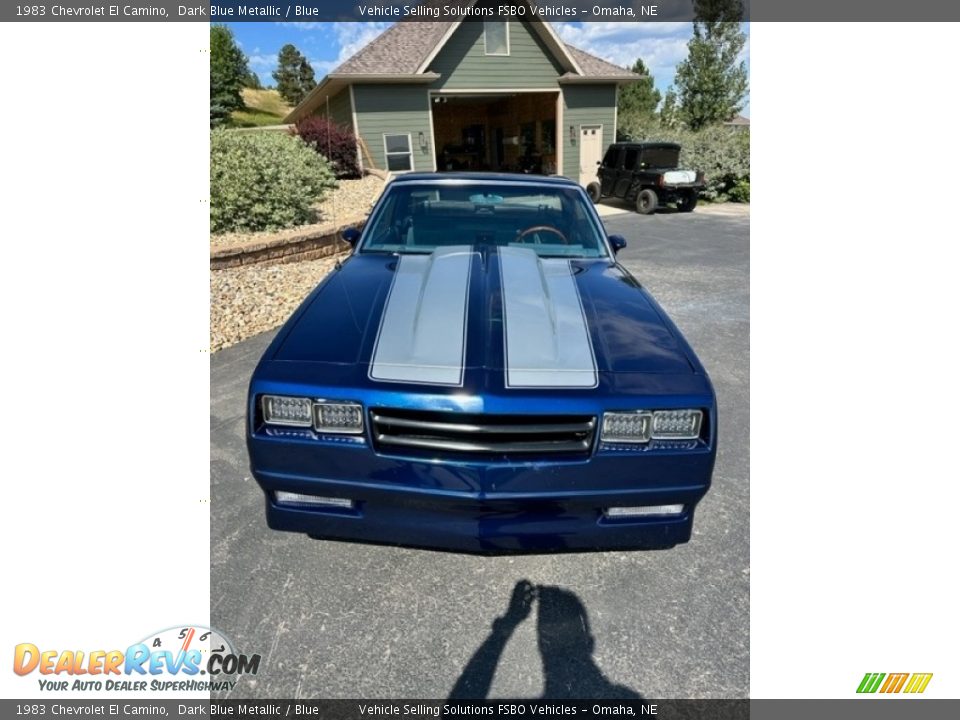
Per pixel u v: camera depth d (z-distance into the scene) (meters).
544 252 2.99
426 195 3.23
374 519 1.84
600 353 1.91
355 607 1.91
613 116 16.17
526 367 1.80
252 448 1.81
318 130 12.10
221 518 2.32
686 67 21.86
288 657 1.74
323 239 6.57
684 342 2.05
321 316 2.11
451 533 1.81
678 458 1.77
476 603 1.93
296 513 1.88
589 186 14.85
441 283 2.32
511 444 1.72
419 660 1.73
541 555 2.15
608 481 1.76
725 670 1.72
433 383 1.74
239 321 4.56
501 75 14.60
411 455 1.74
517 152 19.25
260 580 2.01
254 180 7.05
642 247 8.57
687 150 15.41
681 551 2.17
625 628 1.85
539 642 1.79
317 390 1.75
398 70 13.14
